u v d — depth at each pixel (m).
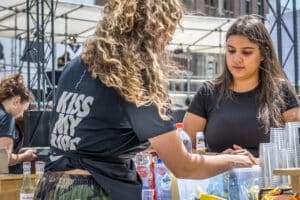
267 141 2.13
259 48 2.15
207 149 2.27
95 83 1.30
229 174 1.58
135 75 1.23
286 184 1.55
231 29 2.19
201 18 11.81
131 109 1.24
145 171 1.63
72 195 1.28
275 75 2.19
